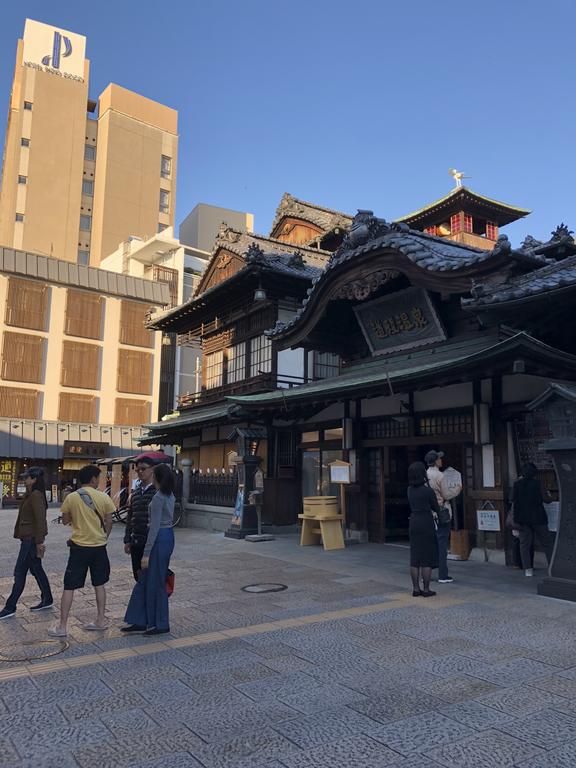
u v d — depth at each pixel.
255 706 4.24
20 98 63.69
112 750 3.59
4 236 61.53
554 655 5.34
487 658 5.27
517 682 4.67
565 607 7.20
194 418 20.89
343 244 12.62
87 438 37.78
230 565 10.70
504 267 9.31
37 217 62.91
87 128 68.25
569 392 7.54
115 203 66.50
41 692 4.50
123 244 54.00
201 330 23.95
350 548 12.77
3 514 25.92
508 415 10.55
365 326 13.49
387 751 3.56
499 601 7.55
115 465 22.67
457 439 11.57
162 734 3.80
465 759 3.46
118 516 19.83
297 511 16.58
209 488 18.97
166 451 38.53
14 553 12.72
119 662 5.21
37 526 7.04
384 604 7.45
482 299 8.88
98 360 39.41
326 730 3.85
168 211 70.88
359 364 14.14
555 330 9.85
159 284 42.88
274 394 14.38
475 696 4.39
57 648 5.64
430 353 12.12
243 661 5.23
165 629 6.11
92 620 6.75
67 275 38.88
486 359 8.48
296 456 16.84
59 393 37.81
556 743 3.64
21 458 35.50
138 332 41.19
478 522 10.80
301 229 27.88
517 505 9.26
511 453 10.59
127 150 68.25
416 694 4.44
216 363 23.30
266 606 7.39
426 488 8.02
